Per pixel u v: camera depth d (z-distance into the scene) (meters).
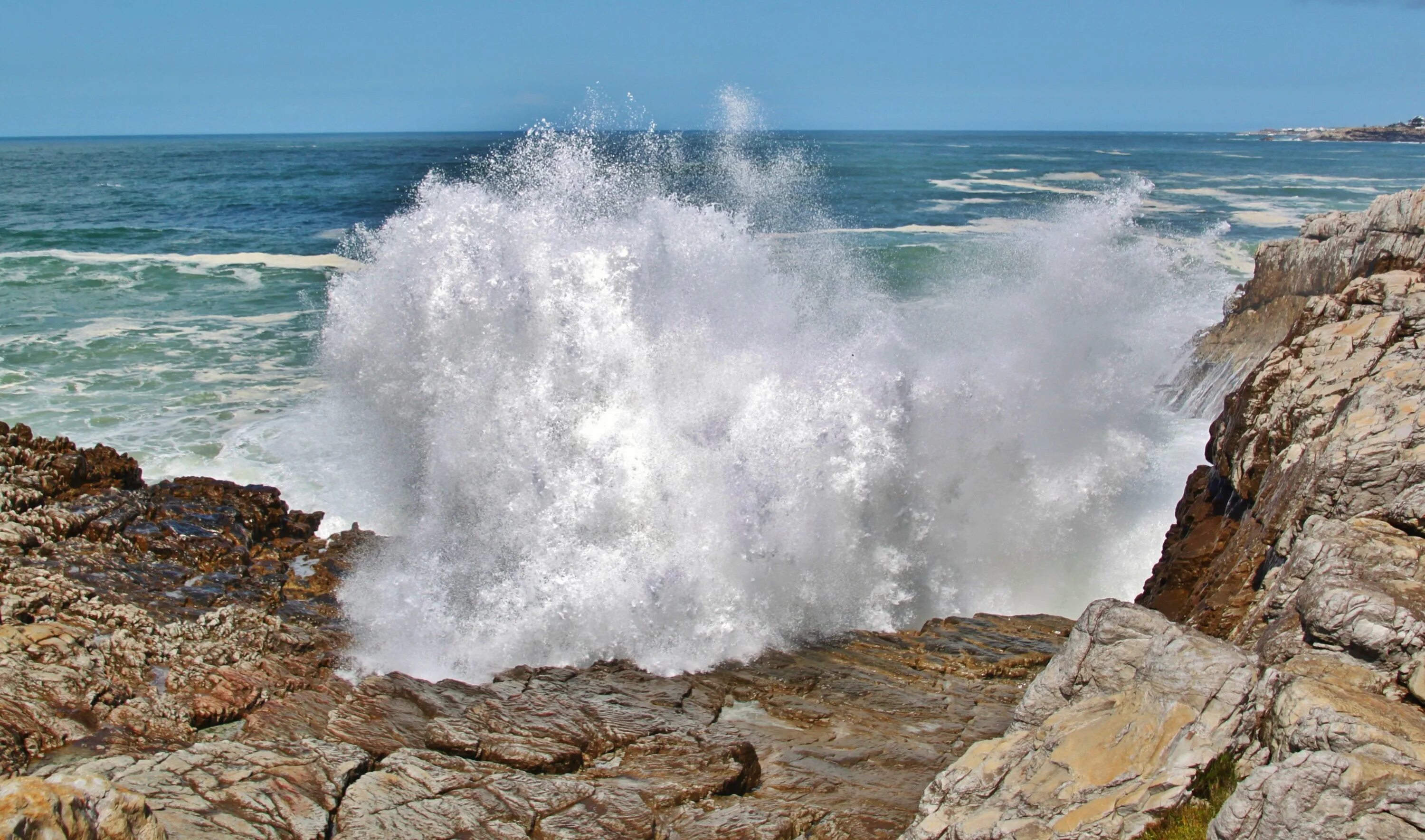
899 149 115.19
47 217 44.09
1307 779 4.21
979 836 4.95
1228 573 8.29
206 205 49.12
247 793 5.42
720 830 5.62
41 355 17.72
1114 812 4.77
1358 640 5.33
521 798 5.84
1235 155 107.19
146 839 4.07
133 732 6.33
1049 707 5.72
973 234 36.38
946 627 9.21
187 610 8.31
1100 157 99.81
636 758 6.48
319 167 81.81
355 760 6.00
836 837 5.67
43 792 3.73
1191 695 5.07
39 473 10.20
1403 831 4.04
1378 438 7.20
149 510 10.03
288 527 10.58
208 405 15.05
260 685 7.16
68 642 7.14
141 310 21.70
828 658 8.50
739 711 7.48
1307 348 9.31
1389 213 12.67
